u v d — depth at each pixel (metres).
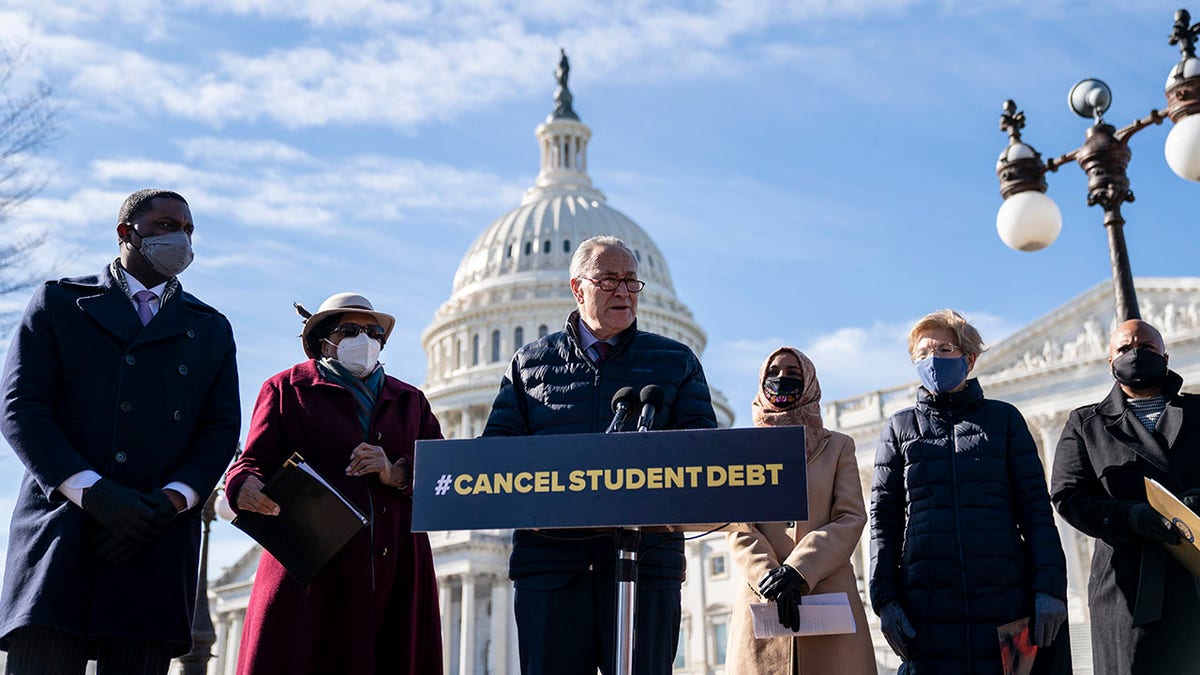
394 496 7.69
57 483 6.28
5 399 6.51
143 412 6.79
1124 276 12.34
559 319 104.00
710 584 67.56
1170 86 12.08
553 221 111.44
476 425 100.94
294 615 7.14
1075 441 8.46
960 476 8.03
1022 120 13.68
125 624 6.32
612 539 6.59
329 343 8.09
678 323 107.44
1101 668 8.01
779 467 5.11
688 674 66.81
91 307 6.88
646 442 5.22
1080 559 53.34
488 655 82.81
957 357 8.30
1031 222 13.14
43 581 6.22
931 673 7.65
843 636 7.36
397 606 7.53
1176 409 8.07
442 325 109.31
